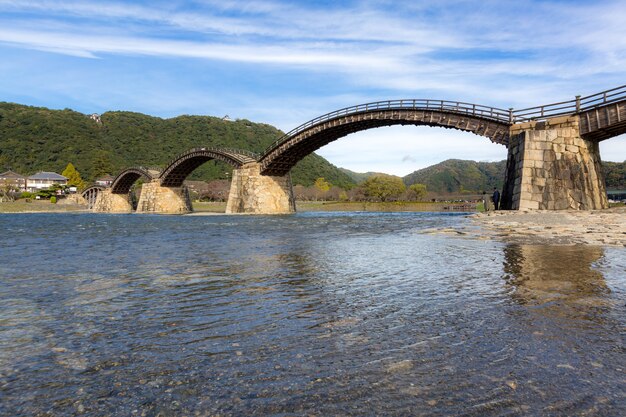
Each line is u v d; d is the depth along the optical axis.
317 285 10.04
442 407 3.85
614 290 8.74
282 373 4.74
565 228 23.55
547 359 4.96
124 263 14.57
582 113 36.19
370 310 7.58
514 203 37.91
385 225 36.81
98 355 5.46
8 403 4.09
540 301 7.86
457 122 48.91
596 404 3.86
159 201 102.00
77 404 4.07
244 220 50.66
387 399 4.04
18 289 10.05
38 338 6.24
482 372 4.63
